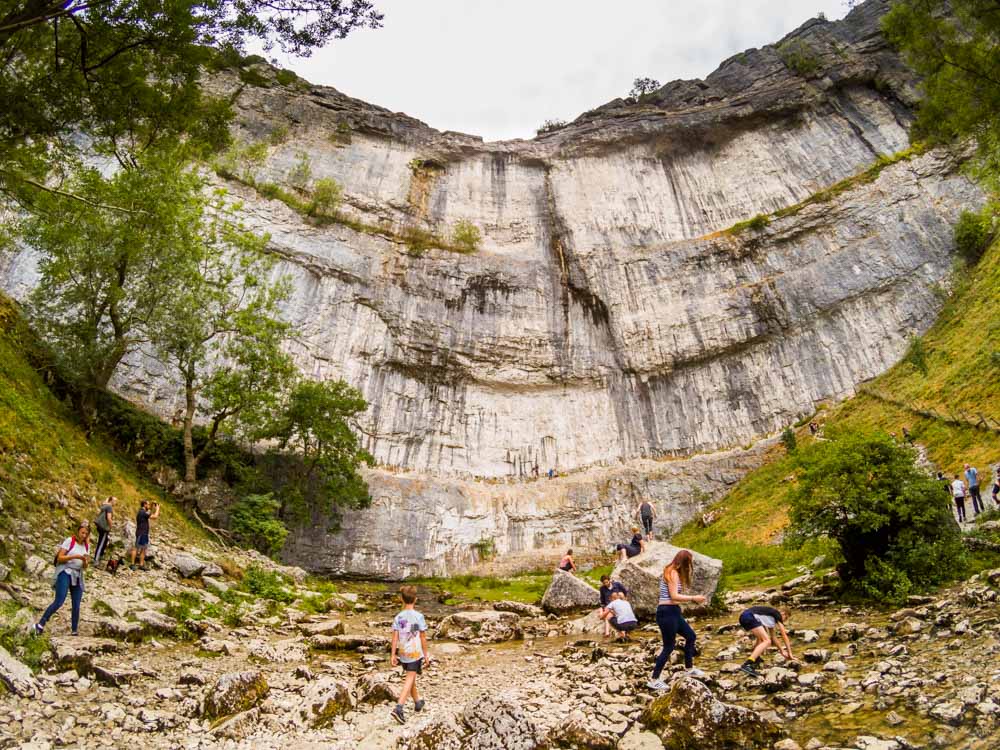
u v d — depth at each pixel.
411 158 57.03
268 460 34.22
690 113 58.53
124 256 24.61
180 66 15.88
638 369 49.00
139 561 16.50
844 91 56.47
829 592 14.97
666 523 40.94
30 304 28.69
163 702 8.55
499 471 46.00
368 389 44.16
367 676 10.78
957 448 26.45
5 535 13.77
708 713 6.88
